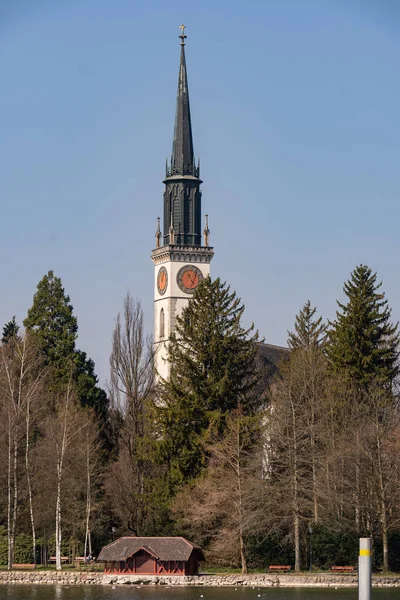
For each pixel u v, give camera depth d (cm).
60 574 13225
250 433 14112
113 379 15625
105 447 17238
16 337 18362
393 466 13838
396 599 11569
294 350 16688
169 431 14800
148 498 14650
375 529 14038
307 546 13762
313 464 13638
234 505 13550
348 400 14975
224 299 15688
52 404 17250
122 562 13188
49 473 15075
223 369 15325
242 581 12912
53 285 19188
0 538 14850
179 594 12000
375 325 16438
